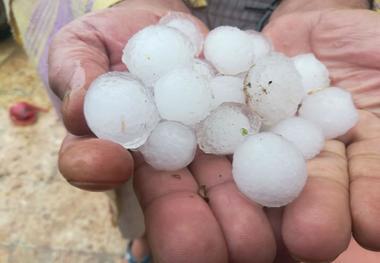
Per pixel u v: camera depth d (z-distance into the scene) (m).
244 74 0.13
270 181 0.10
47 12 0.19
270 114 0.12
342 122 0.13
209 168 0.11
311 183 0.11
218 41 0.13
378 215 0.10
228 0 0.20
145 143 0.11
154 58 0.12
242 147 0.10
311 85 0.14
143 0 0.18
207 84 0.12
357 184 0.11
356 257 0.16
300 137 0.12
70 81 0.12
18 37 0.22
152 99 0.11
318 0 0.18
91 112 0.11
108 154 0.10
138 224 0.20
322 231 0.10
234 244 0.10
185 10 0.19
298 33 0.17
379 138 0.13
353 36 0.15
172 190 0.11
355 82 0.15
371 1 0.19
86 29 0.14
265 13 0.20
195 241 0.09
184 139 0.11
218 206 0.10
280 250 0.11
